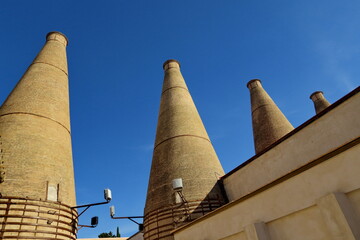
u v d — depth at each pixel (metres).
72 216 12.34
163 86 20.86
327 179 6.00
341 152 5.84
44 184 11.88
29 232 10.40
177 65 22.59
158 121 18.56
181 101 18.81
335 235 5.52
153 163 16.25
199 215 12.96
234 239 8.22
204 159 15.30
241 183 13.80
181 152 15.33
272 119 22.08
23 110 13.73
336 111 9.57
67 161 13.88
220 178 15.14
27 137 12.73
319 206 5.95
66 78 17.73
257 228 7.24
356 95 8.94
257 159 13.12
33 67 16.42
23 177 11.46
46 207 11.36
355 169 5.53
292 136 11.38
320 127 10.12
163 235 12.85
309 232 6.20
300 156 10.84
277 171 11.86
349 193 5.63
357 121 8.80
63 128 14.84
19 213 10.56
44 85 15.52
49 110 14.59
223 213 8.78
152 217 13.80
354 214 5.47
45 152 12.84
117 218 14.13
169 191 13.95
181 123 17.02
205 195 13.73
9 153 11.81
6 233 9.98
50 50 17.98
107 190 12.47
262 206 7.43
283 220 6.87
